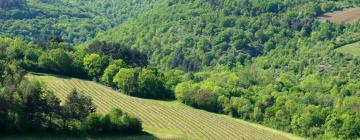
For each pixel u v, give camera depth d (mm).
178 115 192250
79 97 152125
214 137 170500
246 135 180000
